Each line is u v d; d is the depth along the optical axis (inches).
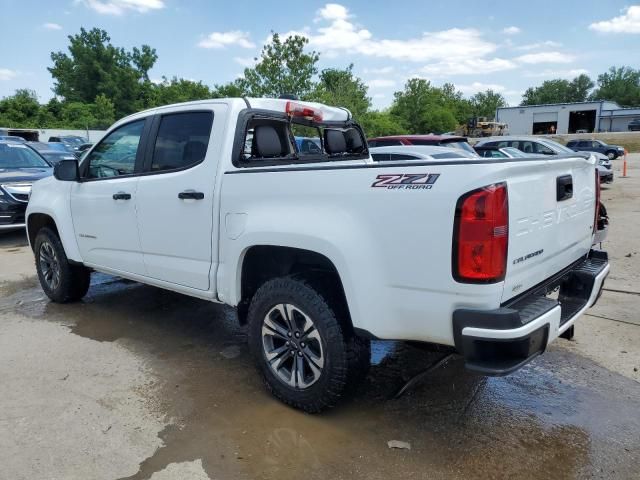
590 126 2522.1
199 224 144.9
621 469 109.2
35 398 136.7
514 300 107.2
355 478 106.0
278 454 113.7
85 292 216.4
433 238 101.0
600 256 147.2
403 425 125.3
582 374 152.3
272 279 131.8
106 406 133.2
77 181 189.8
